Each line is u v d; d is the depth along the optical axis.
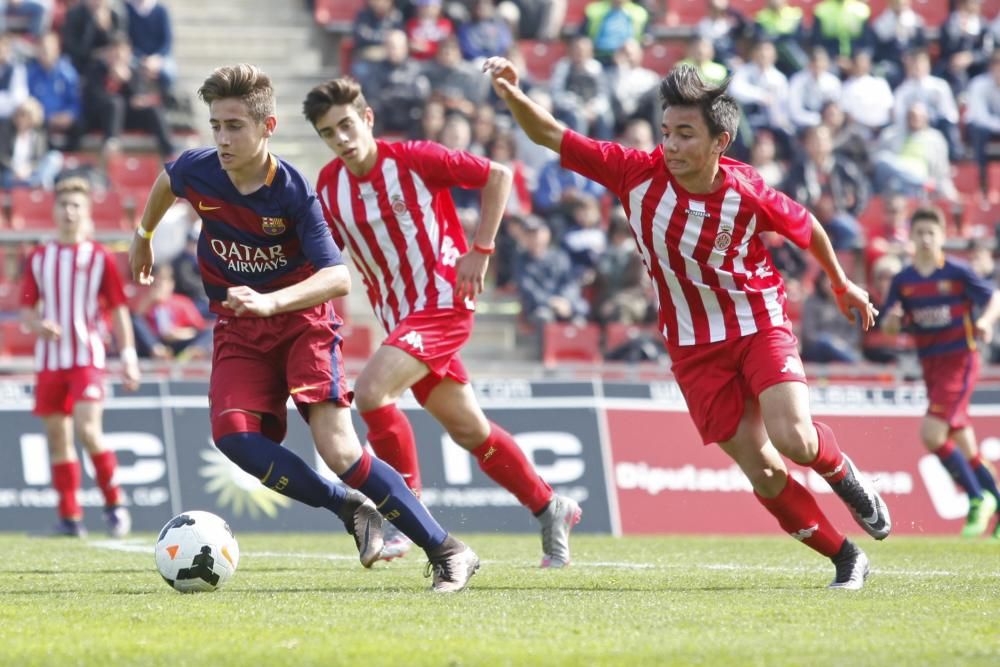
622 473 42.22
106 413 40.81
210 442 41.19
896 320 38.00
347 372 44.09
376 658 13.42
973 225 60.56
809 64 61.75
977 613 17.27
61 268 36.12
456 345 23.05
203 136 60.34
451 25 60.75
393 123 57.09
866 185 60.22
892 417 44.25
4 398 40.72
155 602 18.22
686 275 20.14
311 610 17.22
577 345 51.44
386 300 23.55
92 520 40.06
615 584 21.33
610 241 53.12
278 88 61.94
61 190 35.94
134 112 56.94
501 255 54.78
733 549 31.86
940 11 68.56
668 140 19.20
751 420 20.28
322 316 19.23
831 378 47.62
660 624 16.03
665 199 19.89
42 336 35.91
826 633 15.31
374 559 19.30
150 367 42.75
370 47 59.34
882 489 43.59
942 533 43.72
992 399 45.22
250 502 40.66
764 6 68.25
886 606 17.97
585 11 62.47
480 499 41.12
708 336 20.17
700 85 19.06
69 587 20.70
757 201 19.75
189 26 63.59
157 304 48.09
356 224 22.97
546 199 55.81
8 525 39.91
